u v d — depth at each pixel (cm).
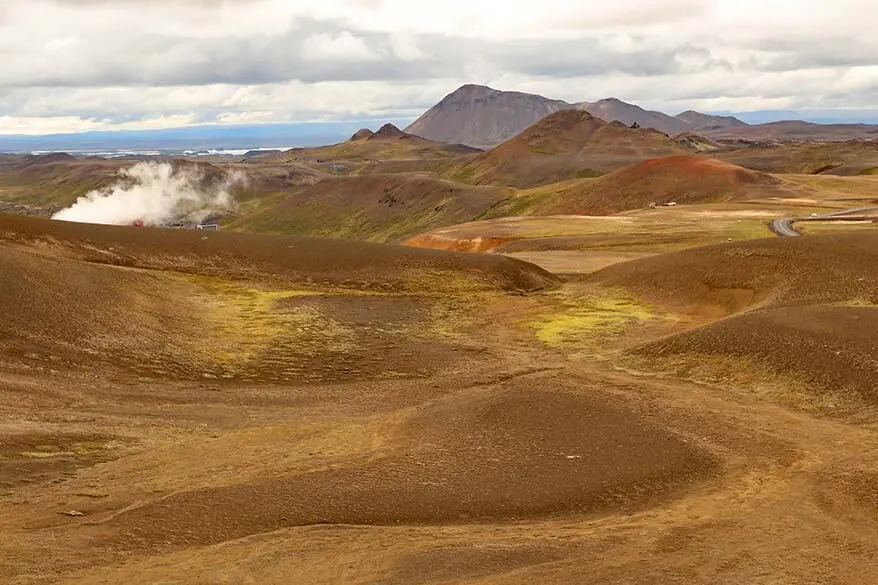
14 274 3469
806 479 1872
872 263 4366
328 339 3756
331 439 2152
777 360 2852
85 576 1245
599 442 2097
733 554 1435
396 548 1405
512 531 1527
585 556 1405
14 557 1293
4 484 1672
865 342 2830
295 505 1602
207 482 1733
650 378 2992
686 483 1850
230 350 3422
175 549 1380
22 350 2806
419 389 2916
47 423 2141
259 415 2477
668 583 1304
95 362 2900
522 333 4044
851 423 2384
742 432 2278
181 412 2445
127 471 1819
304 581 1266
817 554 1446
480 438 2134
